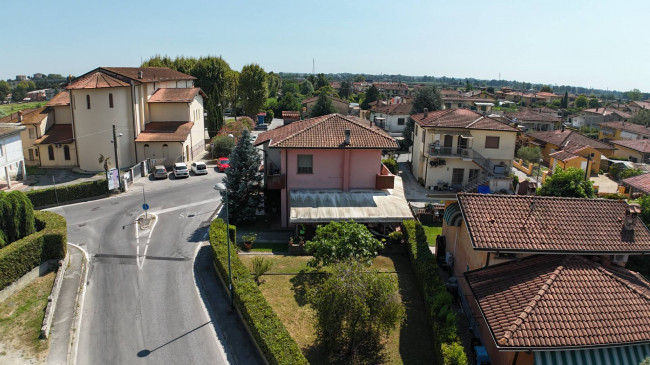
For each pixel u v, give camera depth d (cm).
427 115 5531
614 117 11162
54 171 5334
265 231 3575
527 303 1777
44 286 2478
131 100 5419
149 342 2056
